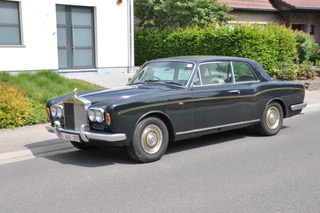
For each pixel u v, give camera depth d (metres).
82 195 4.59
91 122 5.70
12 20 13.52
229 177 5.16
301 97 8.19
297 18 24.53
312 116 9.97
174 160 6.02
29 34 13.78
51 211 4.14
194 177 5.18
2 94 8.73
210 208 4.14
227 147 6.82
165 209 4.14
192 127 6.31
